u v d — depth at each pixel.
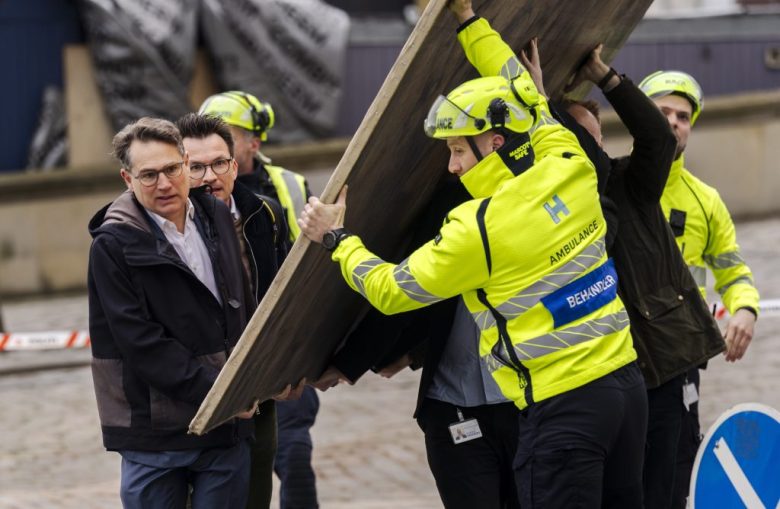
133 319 8.93
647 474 10.77
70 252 33.16
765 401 19.69
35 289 32.97
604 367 8.41
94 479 17.45
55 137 33.00
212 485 9.34
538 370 8.39
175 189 9.08
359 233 9.15
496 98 8.11
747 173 37.97
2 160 33.06
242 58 33.31
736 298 11.92
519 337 8.36
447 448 9.75
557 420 8.39
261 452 10.53
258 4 33.34
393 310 8.40
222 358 9.27
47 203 32.84
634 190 10.28
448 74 8.58
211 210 9.62
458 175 8.73
